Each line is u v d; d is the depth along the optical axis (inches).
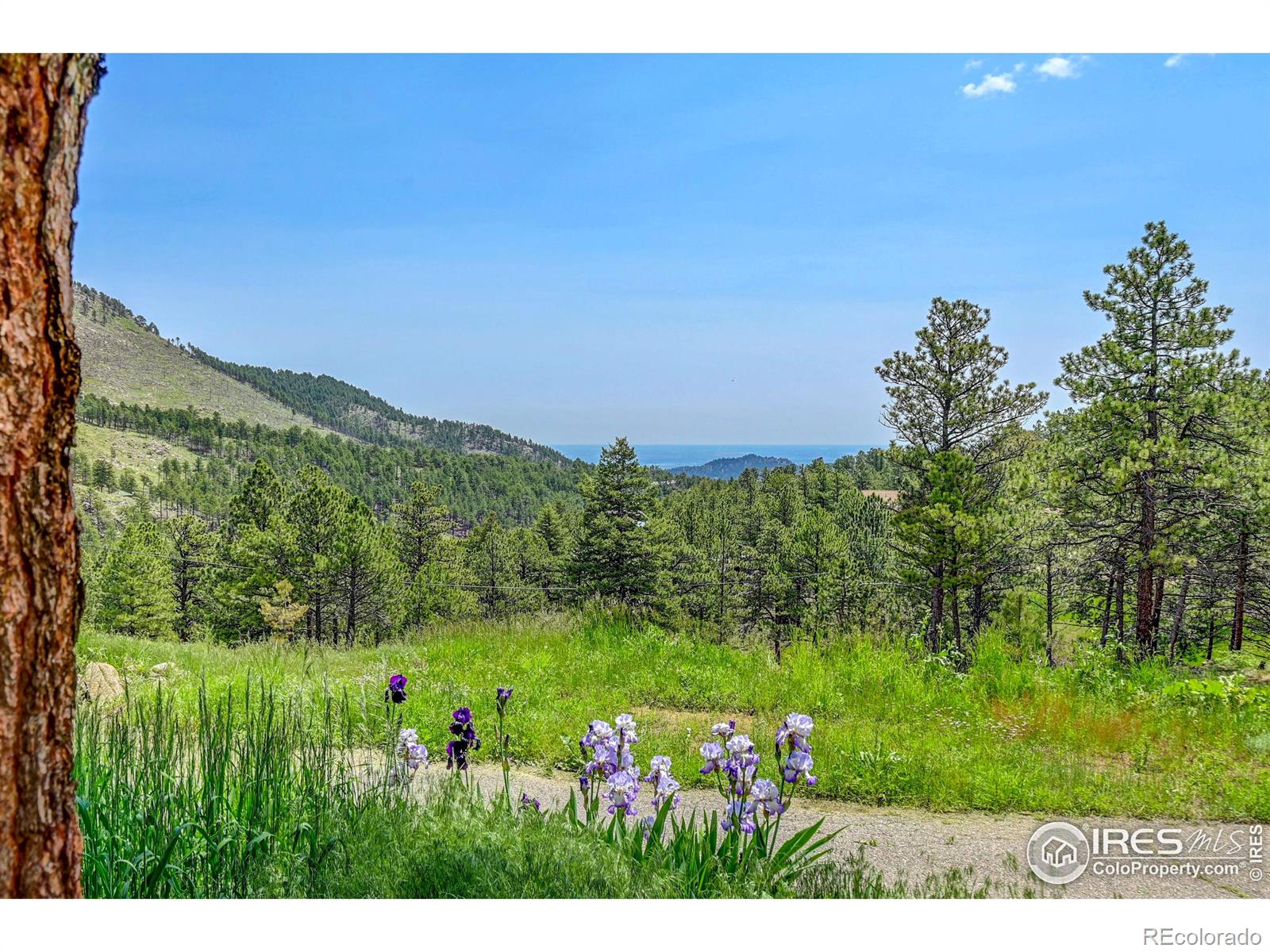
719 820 169.8
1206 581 743.1
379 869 126.0
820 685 336.8
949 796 214.7
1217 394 661.3
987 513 852.6
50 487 68.7
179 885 122.0
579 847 127.0
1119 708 306.7
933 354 971.3
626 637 444.8
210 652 447.5
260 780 142.9
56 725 69.7
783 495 3041.3
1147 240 724.0
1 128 65.4
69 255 70.9
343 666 404.8
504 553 2534.5
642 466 2007.9
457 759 162.6
